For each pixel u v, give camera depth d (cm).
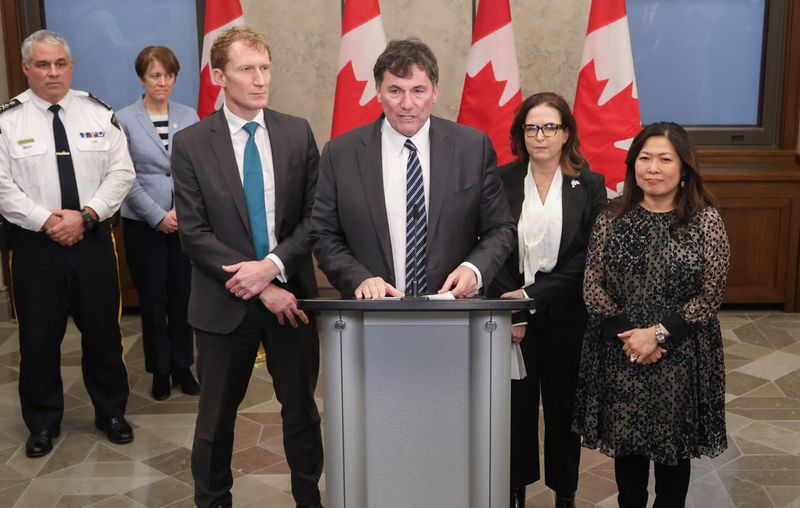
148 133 380
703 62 511
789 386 394
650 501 282
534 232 251
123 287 520
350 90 410
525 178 258
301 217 257
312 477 267
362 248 215
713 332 224
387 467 163
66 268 321
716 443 225
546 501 289
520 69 486
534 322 256
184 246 246
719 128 515
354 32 407
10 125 312
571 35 482
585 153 400
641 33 507
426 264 212
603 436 231
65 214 315
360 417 162
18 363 438
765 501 285
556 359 257
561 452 263
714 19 505
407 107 200
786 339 462
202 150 244
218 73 240
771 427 348
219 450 255
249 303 246
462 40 481
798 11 495
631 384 224
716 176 494
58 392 335
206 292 248
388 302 155
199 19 498
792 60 501
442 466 162
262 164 249
